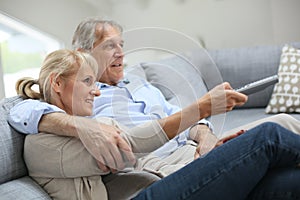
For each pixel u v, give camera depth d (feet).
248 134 5.21
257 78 10.46
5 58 12.75
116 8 12.76
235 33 12.38
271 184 5.04
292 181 4.94
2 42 12.60
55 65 5.81
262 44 12.28
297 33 12.03
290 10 11.96
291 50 10.21
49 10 12.21
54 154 5.35
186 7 12.51
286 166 5.16
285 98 9.81
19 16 11.99
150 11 12.71
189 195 5.05
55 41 12.55
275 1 12.00
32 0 12.04
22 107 5.75
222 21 12.39
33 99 6.19
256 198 5.11
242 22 12.29
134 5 12.72
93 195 5.32
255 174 5.06
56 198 5.44
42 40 12.68
